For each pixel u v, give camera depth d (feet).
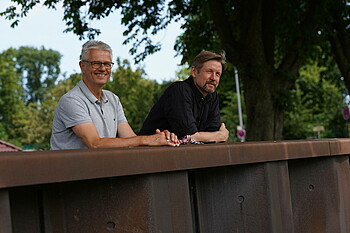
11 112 134.10
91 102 8.27
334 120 106.01
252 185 5.22
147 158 4.05
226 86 51.57
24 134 134.10
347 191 6.57
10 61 130.82
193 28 44.19
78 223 3.95
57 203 3.87
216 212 4.99
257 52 34.94
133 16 37.91
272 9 36.06
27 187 3.74
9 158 3.26
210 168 5.00
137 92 92.17
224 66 9.45
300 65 37.11
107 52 8.50
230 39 35.58
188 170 4.74
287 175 5.52
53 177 3.44
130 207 4.18
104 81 8.47
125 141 6.87
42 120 132.36
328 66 50.19
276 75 35.91
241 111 104.12
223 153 4.72
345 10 38.50
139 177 4.19
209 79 9.14
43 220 3.79
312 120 102.22
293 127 100.01
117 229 4.12
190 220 4.47
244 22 35.70
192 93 9.25
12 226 3.61
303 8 39.65
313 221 6.03
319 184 6.17
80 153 3.61
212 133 9.37
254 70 34.55
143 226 4.17
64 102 7.92
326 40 41.88
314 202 6.09
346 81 41.63
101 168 3.71
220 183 5.06
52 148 8.07
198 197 4.86
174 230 4.32
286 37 41.75
